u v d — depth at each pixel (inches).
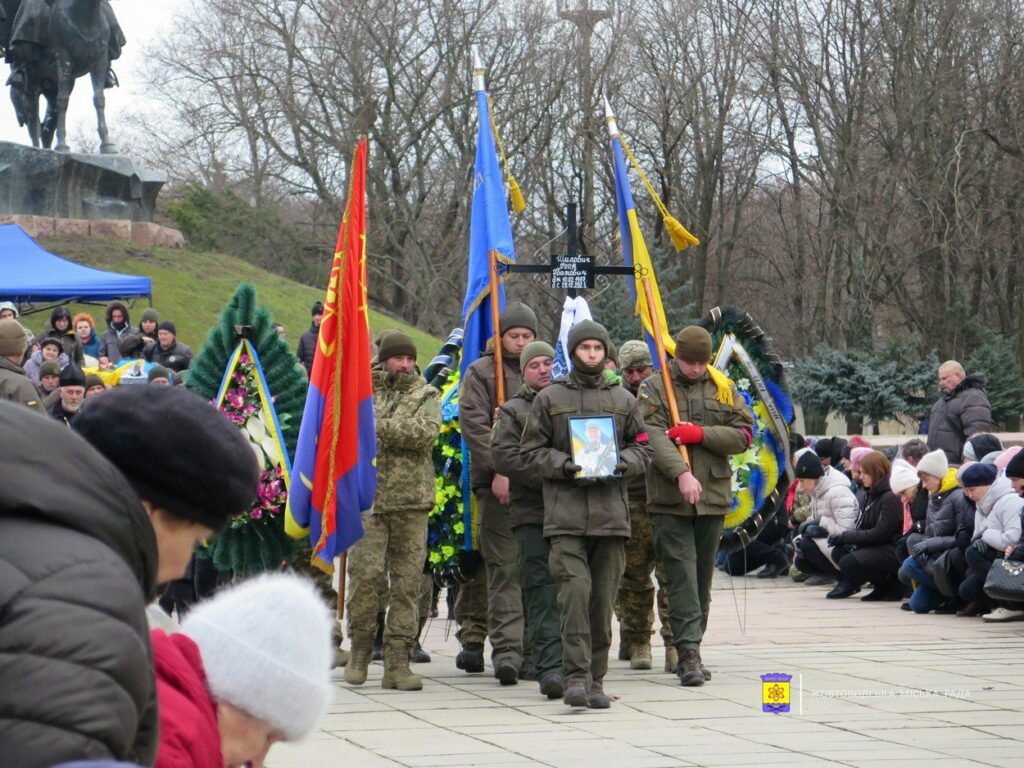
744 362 399.9
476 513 366.0
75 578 70.4
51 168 1240.8
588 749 260.4
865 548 545.3
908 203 1581.0
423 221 1870.1
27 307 957.2
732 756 252.8
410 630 340.2
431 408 343.6
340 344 330.3
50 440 75.4
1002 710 300.5
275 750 260.8
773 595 571.2
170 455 89.0
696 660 339.3
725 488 346.3
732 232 1897.1
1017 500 464.1
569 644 309.1
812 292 1878.7
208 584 407.8
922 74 1517.0
